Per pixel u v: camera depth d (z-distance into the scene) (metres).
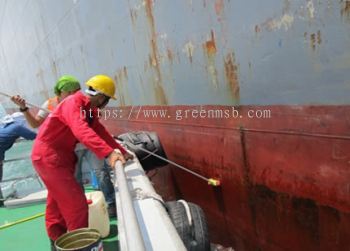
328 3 2.68
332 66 2.73
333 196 2.85
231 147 4.03
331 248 2.97
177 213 3.25
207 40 4.15
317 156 2.95
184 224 3.17
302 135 3.07
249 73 3.59
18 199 4.89
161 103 5.55
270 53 3.29
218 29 3.94
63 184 2.83
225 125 4.09
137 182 3.04
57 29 10.34
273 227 3.61
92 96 2.93
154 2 5.13
